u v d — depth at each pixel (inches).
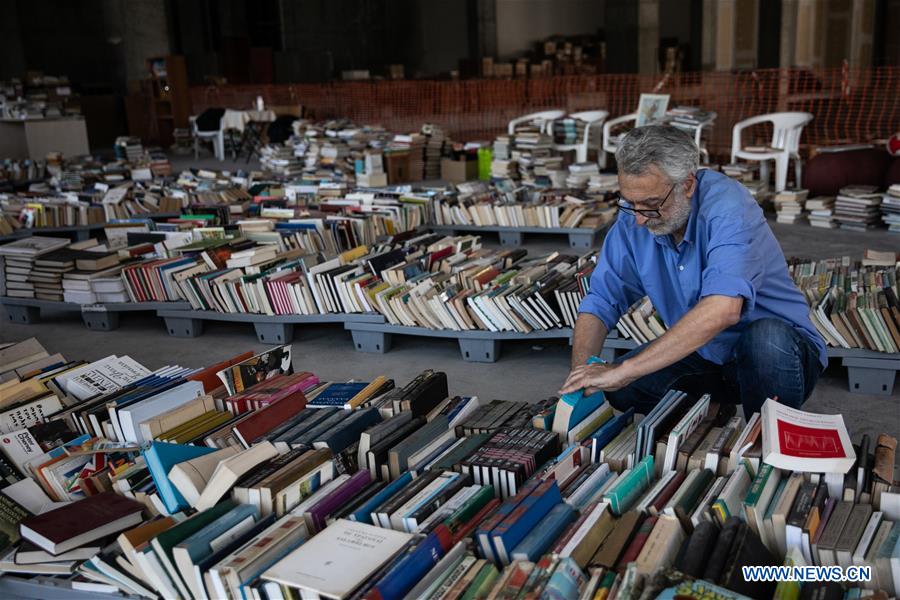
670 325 99.8
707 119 349.4
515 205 270.8
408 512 73.4
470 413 101.7
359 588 64.4
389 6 1029.2
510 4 1000.9
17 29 836.6
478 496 76.7
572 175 326.6
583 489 78.0
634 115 393.7
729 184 88.6
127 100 756.0
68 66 898.1
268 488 76.4
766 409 82.4
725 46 583.5
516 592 61.1
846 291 146.5
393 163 410.0
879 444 79.5
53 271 201.9
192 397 103.6
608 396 109.5
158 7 816.9
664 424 86.0
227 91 746.8
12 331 204.5
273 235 222.4
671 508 69.5
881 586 62.2
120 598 76.1
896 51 655.1
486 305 159.9
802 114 314.8
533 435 88.4
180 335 193.6
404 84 698.2
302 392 102.7
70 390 114.6
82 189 365.4
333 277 173.3
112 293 196.4
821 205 280.2
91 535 79.6
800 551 65.9
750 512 68.1
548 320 157.9
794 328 94.9
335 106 710.5
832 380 144.1
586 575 65.3
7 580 80.4
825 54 614.2
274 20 1016.2
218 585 66.7
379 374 160.9
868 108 417.1
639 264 98.1
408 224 270.4
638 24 668.7
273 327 183.2
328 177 400.8
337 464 85.1
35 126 513.3
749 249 84.9
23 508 87.4
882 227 275.6
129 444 95.1
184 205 329.7
